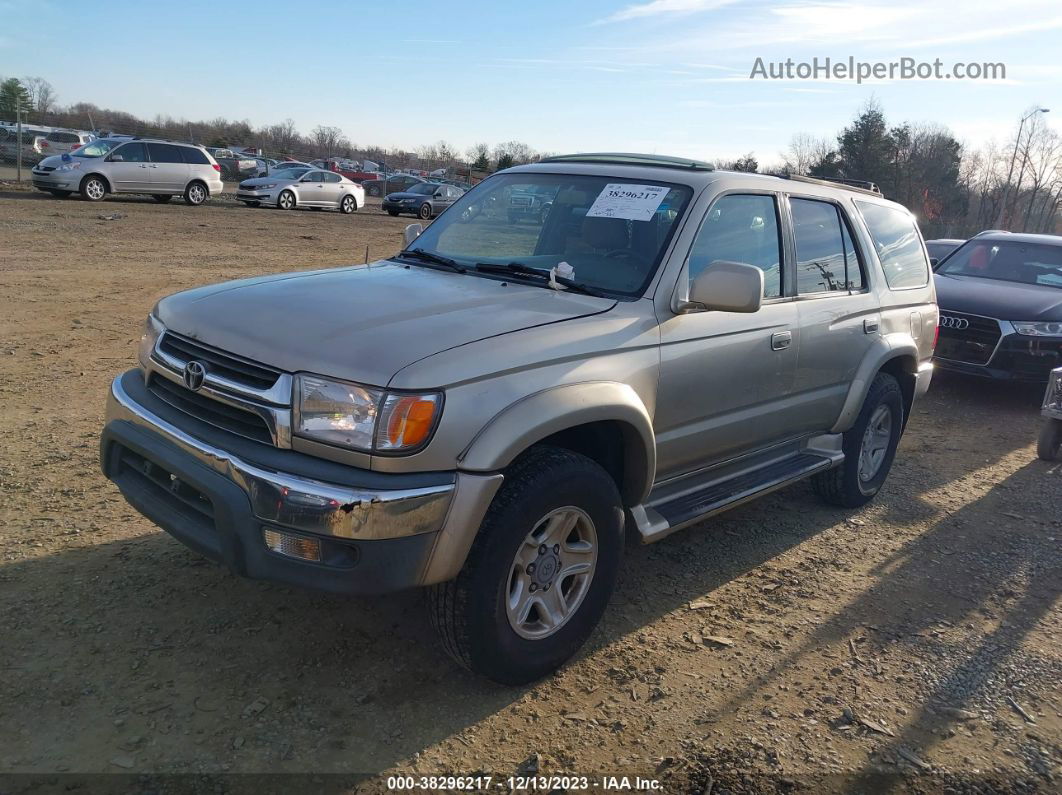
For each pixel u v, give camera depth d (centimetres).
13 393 636
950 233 4959
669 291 366
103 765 267
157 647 331
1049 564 480
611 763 290
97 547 407
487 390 289
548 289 368
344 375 278
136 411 325
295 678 320
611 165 436
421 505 275
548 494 306
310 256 1599
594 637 371
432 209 3041
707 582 433
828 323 464
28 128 3631
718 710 324
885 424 555
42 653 321
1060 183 4675
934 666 365
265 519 277
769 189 440
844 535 507
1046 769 303
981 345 872
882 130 5444
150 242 1579
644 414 339
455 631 298
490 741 296
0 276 1109
